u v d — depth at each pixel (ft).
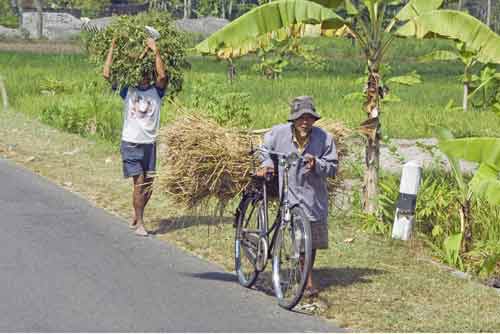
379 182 45.16
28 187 50.75
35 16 343.46
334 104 96.48
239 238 32.73
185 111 33.24
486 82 52.19
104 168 57.77
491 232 38.96
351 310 29.14
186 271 33.71
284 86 123.75
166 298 29.94
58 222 41.65
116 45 38.88
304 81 136.56
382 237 40.22
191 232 39.99
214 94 65.46
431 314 28.99
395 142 73.61
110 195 48.80
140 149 39.32
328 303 29.81
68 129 75.87
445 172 53.06
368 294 31.09
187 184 32.37
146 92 39.17
